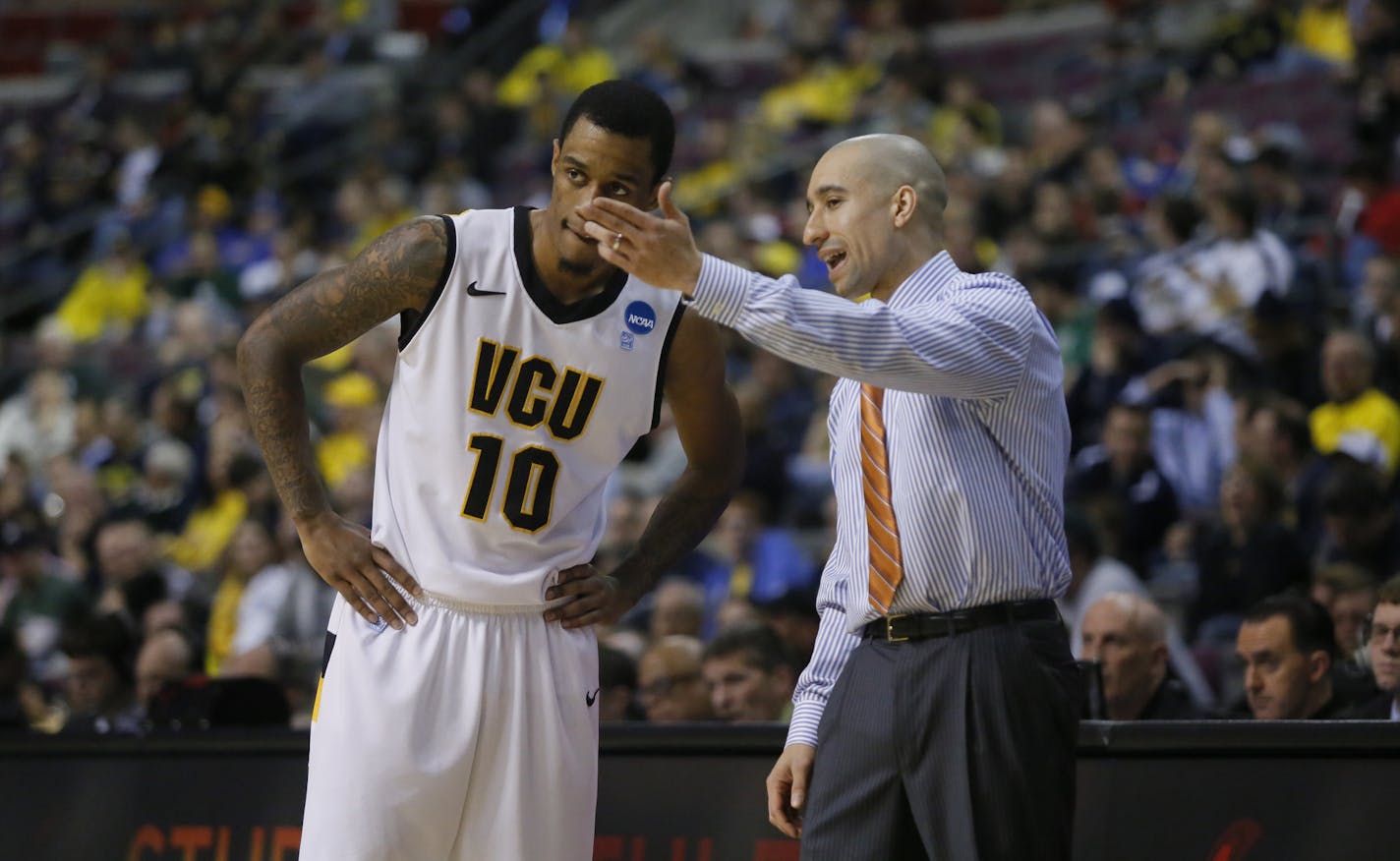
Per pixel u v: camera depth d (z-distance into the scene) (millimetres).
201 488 32656
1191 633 20906
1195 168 34375
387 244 10398
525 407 10469
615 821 12898
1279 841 11289
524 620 10602
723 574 25703
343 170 48906
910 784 9719
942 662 9711
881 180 10250
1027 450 9906
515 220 10523
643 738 12961
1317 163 36500
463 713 10391
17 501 32094
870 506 10016
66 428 38062
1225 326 27266
